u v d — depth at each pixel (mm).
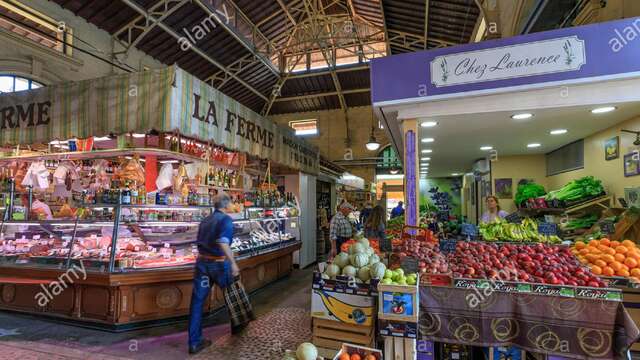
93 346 3289
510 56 3238
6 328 3711
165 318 3936
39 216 4605
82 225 3963
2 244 4230
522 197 5945
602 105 3154
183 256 4281
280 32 13305
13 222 4145
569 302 2221
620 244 3023
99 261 3676
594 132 4535
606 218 3826
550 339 2230
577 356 2176
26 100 4234
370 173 16562
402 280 2424
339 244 6184
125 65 9852
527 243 3623
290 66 15320
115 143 4656
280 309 4578
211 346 3342
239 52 12062
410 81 3553
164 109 3461
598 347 2143
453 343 2393
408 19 9680
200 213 4684
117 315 3650
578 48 3047
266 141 5828
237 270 3303
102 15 8992
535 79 3152
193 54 11289
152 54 10711
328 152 16859
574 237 4426
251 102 15945
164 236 4316
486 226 4309
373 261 2879
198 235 3455
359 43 13273
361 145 16469
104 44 9398
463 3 7945
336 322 2699
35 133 4137
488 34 7039
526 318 2285
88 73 8984
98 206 3840
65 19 8391
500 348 2490
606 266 2795
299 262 7594
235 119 4785
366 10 12219
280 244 6371
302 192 7887
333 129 16859
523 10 5516
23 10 7492
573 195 4570
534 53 3160
